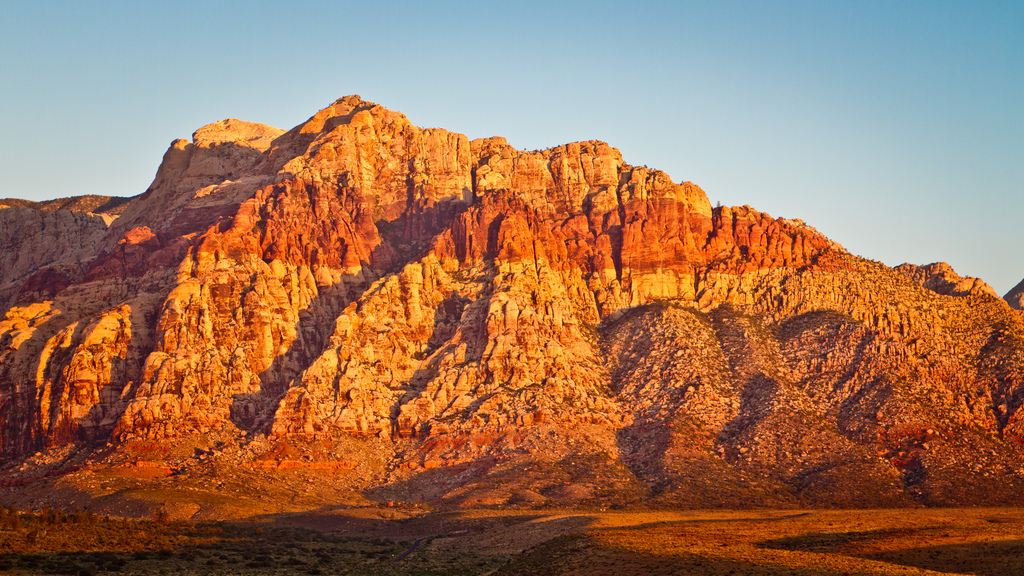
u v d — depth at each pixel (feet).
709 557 513.04
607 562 527.81
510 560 599.98
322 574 601.62
